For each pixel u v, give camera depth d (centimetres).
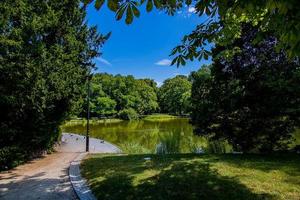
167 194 766
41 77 1319
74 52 1625
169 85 11125
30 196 874
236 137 1476
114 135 3897
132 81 9894
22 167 1366
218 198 716
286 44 390
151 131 4422
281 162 1038
